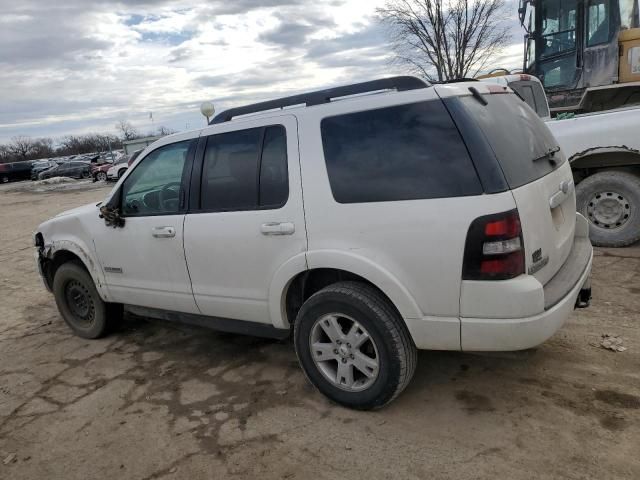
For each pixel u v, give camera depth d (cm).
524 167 291
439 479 259
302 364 336
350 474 270
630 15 945
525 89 797
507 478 255
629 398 307
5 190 3547
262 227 332
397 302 288
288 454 291
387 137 292
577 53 959
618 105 981
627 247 579
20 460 313
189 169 378
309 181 313
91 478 290
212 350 443
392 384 299
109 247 437
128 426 337
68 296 505
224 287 366
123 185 426
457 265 269
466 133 271
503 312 264
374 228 290
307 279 337
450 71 2395
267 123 339
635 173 588
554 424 291
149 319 539
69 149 10294
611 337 380
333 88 325
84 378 415
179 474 285
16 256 988
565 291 288
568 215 348
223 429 322
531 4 1012
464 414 309
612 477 249
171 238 387
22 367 450
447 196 270
